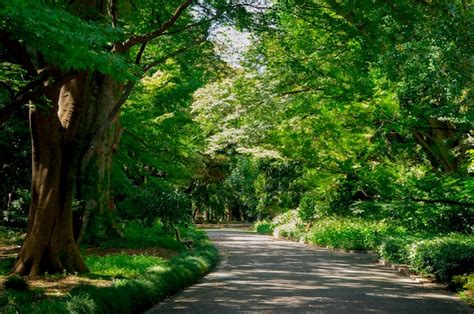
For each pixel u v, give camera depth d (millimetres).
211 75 15500
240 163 51688
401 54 10273
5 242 18750
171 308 9055
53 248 11242
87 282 10367
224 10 11805
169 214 21984
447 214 12047
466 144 14883
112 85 16500
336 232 26078
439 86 10266
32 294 8812
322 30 13922
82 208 15867
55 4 8289
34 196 11234
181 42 13789
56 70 9016
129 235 19328
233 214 74500
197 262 14109
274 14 12047
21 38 7223
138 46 16922
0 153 16812
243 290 11320
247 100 17266
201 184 50531
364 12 11383
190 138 28344
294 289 11586
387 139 16969
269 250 24266
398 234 19250
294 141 16125
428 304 10039
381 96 12898
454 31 9500
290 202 37781
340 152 14680
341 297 10570
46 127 10828
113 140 17719
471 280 11477
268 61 16078
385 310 9219
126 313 7922
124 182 22547
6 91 11273
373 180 11141
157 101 22953
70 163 11531
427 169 13992
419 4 10602
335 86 13734
